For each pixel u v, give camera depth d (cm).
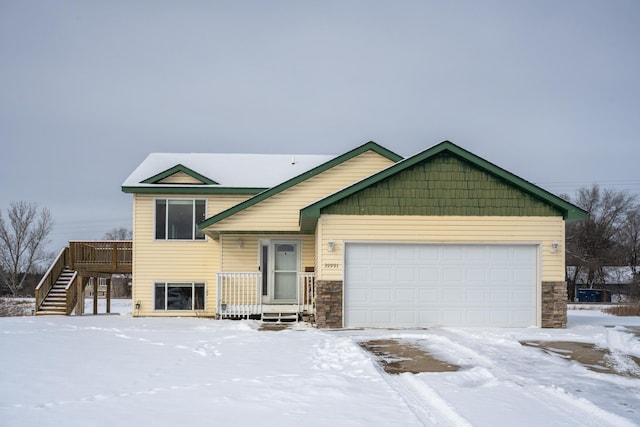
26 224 6606
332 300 1688
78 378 887
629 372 1028
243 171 2423
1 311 3716
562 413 724
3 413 684
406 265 1708
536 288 1714
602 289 5709
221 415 684
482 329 1636
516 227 1714
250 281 2166
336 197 1689
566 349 1290
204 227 2003
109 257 2412
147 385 842
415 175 1714
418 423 659
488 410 729
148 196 2281
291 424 650
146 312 2252
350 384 859
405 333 1520
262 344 1293
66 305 2331
